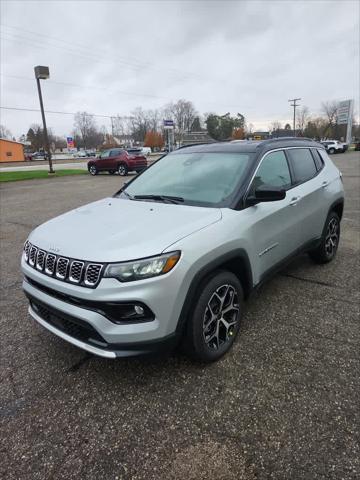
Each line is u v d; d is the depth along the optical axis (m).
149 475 1.88
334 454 1.94
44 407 2.38
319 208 4.13
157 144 90.06
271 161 3.48
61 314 2.42
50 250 2.50
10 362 2.87
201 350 2.58
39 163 50.31
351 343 2.94
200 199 3.07
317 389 2.42
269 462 1.92
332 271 4.48
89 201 11.02
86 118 106.31
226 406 2.32
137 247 2.27
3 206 10.66
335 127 83.38
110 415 2.29
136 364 2.77
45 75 21.25
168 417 2.25
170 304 2.27
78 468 1.94
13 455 2.03
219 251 2.54
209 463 1.93
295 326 3.22
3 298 4.08
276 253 3.38
